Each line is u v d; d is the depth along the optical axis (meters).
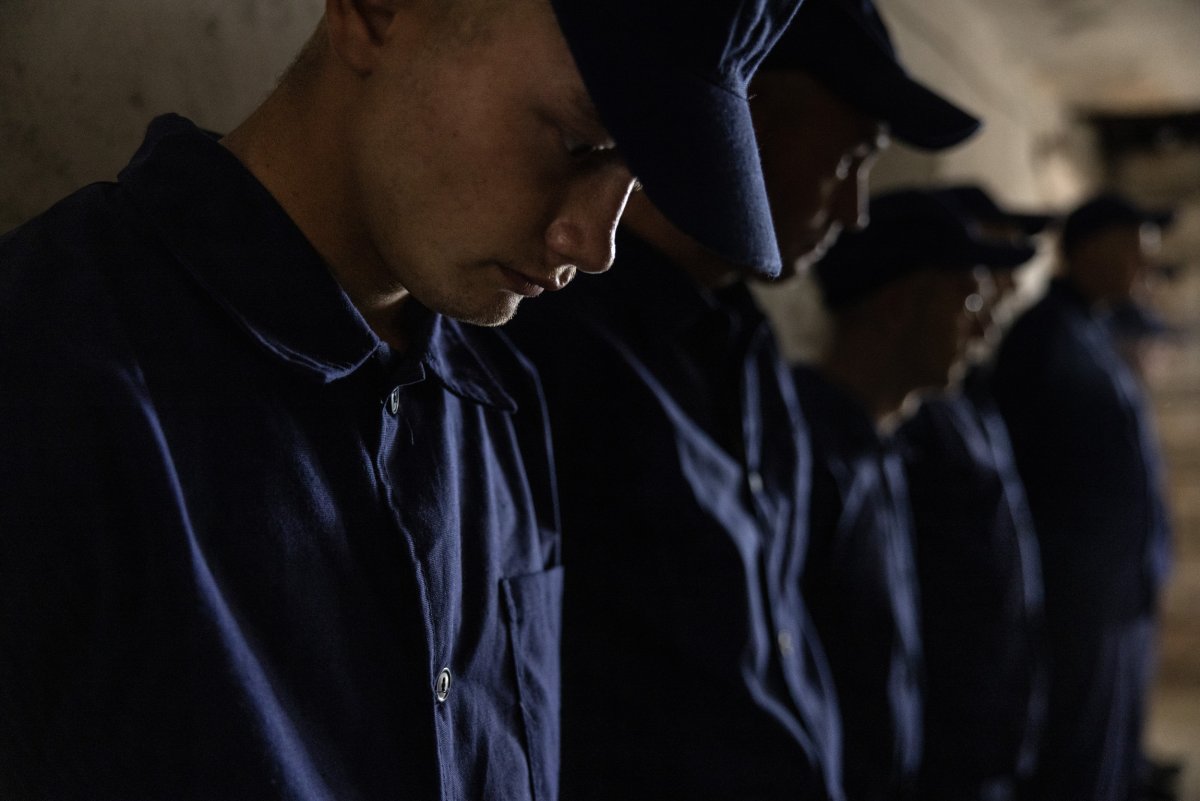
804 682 1.41
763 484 1.39
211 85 1.12
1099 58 5.24
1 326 0.57
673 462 1.17
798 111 1.28
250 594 0.63
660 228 1.24
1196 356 6.50
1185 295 6.71
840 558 1.68
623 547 1.18
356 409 0.70
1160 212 3.37
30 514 0.55
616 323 1.22
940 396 2.24
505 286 0.66
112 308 0.61
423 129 0.62
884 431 1.97
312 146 0.68
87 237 0.63
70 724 0.58
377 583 0.69
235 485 0.63
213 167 0.66
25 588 0.55
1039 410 3.12
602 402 1.18
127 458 0.58
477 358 0.85
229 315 0.64
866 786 1.70
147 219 0.64
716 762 1.19
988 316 2.02
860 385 1.93
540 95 0.60
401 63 0.63
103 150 1.00
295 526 0.65
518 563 0.86
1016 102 5.21
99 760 0.58
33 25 0.93
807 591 1.70
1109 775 3.16
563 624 1.18
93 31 0.98
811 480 1.68
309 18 1.28
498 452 0.87
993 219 2.62
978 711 2.14
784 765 1.21
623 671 1.18
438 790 0.70
